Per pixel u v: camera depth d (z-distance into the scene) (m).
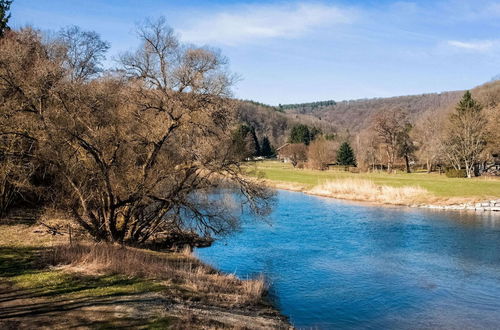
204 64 19.88
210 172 21.25
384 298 17.05
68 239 20.11
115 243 19.39
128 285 14.30
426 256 23.56
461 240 27.56
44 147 17.05
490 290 18.05
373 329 14.16
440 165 76.75
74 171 18.06
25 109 16.89
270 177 71.75
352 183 55.34
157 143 19.42
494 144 59.28
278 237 28.69
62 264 16.03
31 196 22.44
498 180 54.28
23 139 18.47
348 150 93.12
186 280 15.82
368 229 31.53
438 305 16.36
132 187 18.97
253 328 12.32
